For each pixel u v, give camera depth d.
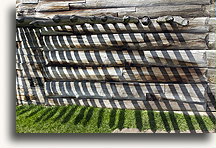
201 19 2.72
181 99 2.87
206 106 2.83
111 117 2.82
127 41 2.87
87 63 3.00
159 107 2.92
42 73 3.15
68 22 2.27
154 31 2.82
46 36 3.06
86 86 3.04
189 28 2.75
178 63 2.82
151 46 2.84
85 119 2.80
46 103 3.17
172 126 2.68
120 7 2.86
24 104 3.24
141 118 2.78
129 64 2.92
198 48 2.77
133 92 2.95
